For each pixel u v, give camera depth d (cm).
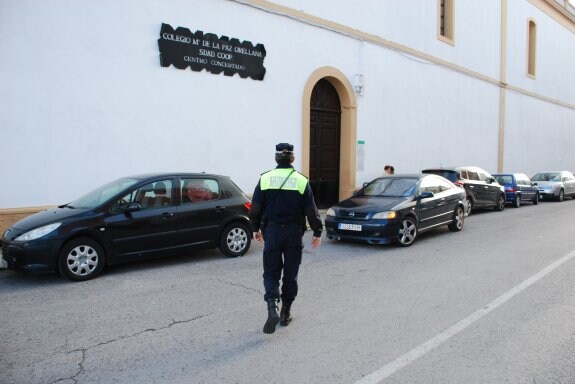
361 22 1403
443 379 340
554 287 580
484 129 2117
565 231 1049
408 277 633
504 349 392
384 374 348
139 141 920
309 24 1238
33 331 438
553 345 400
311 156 1329
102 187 712
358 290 571
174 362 371
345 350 391
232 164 1072
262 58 1119
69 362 372
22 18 778
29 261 580
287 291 445
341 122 1400
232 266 700
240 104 1082
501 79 2242
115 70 883
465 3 1934
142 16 913
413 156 1645
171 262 727
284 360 373
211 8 1016
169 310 497
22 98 784
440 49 1772
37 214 654
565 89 3030
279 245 437
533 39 2592
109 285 593
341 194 1405
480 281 610
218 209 741
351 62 1376
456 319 464
